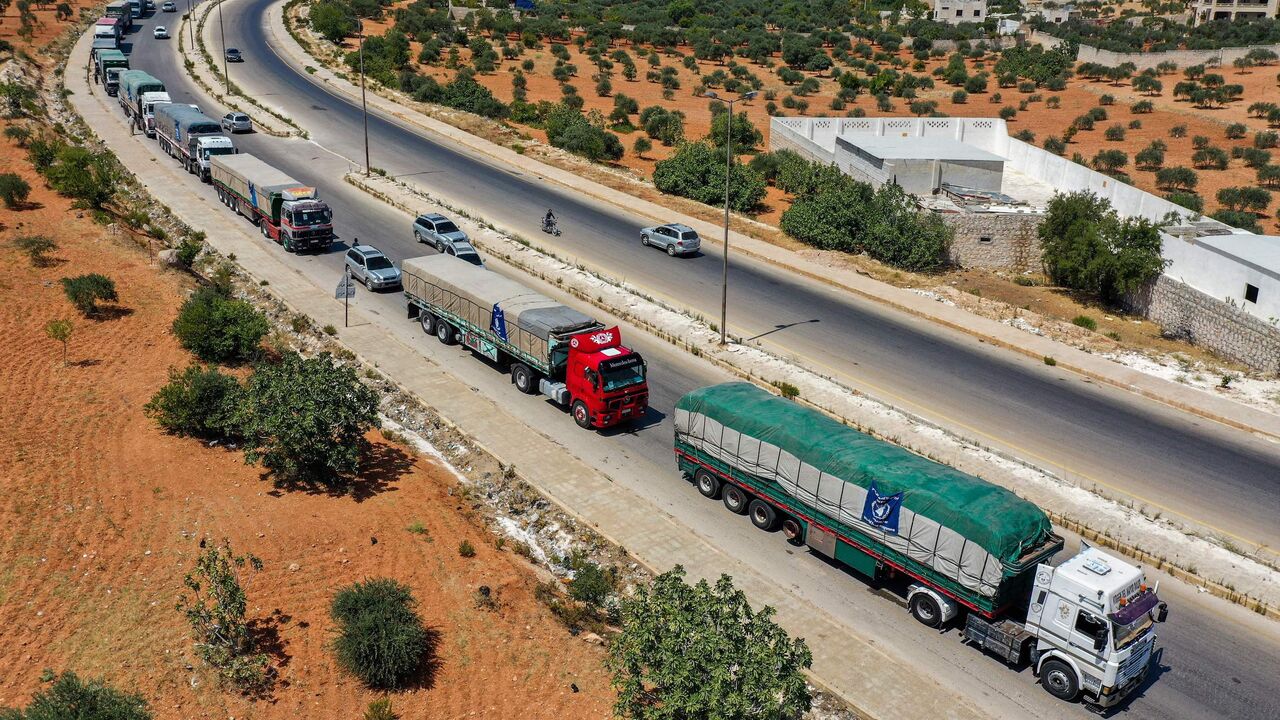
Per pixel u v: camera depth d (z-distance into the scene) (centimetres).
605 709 1820
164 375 3056
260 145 6756
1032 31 14838
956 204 5566
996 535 2003
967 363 3738
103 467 2417
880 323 4138
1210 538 2558
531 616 2086
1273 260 3950
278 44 10900
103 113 7406
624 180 6519
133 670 1741
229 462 2530
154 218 4959
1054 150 8294
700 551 2444
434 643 1938
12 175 4484
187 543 2134
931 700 1970
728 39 13300
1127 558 2488
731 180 6184
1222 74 11169
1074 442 3117
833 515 2320
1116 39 13500
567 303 4178
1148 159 7750
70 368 3012
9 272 3659
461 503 2559
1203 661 2114
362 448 2723
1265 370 3819
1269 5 14712
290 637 1888
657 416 3209
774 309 4253
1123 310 4703
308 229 4538
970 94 11262
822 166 6400
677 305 4238
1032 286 5019
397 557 2197
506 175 6481
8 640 1772
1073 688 1955
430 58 10794
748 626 1634
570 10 14975
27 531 2095
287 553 2142
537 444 2944
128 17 11206
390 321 3891
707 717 1542
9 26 10356
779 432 2441
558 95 9906
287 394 2445
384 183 5950
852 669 2045
